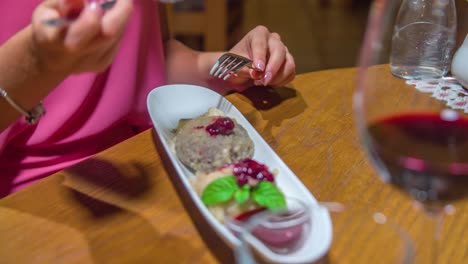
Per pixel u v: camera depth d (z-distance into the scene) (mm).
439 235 552
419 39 833
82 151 896
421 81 823
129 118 981
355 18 3135
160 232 565
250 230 515
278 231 523
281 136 755
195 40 2445
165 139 715
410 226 568
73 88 862
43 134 861
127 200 616
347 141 738
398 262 505
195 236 559
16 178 839
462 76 797
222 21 2309
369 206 603
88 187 639
